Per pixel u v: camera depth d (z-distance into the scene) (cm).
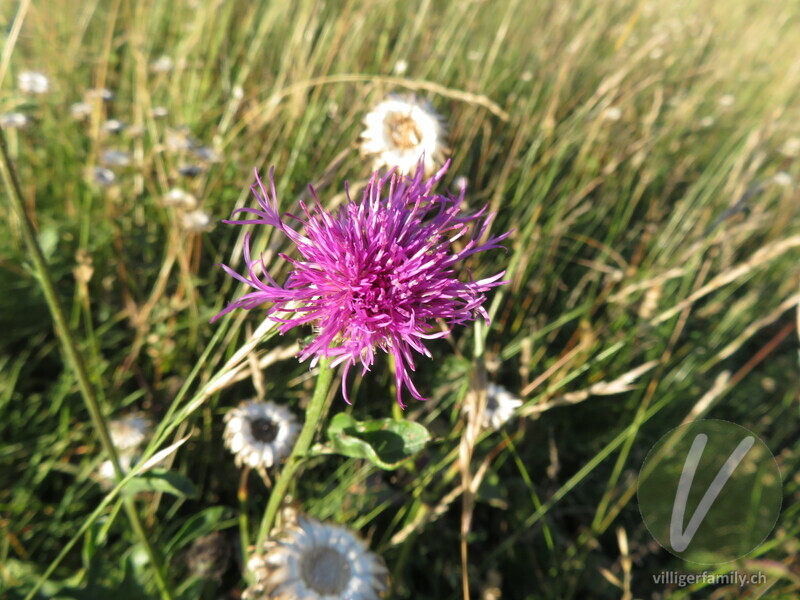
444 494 21
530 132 30
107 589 16
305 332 15
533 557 21
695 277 30
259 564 13
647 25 50
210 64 31
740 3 60
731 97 41
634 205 31
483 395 15
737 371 30
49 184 27
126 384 23
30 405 22
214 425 21
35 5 33
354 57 30
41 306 23
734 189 31
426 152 16
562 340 28
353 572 13
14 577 17
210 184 26
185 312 24
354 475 20
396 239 13
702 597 22
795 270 32
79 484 20
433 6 39
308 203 17
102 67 28
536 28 41
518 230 24
